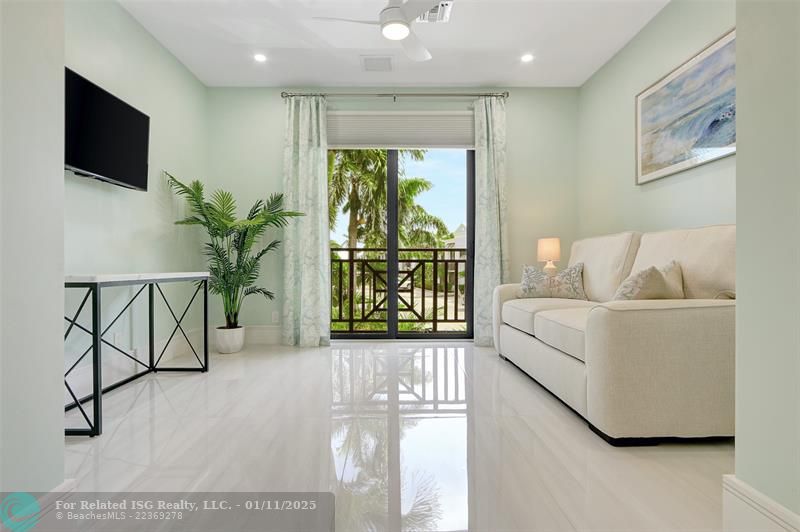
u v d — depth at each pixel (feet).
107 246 8.61
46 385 3.70
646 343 5.50
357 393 8.05
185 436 5.94
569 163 13.64
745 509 3.23
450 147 13.43
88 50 8.01
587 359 6.00
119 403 7.41
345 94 13.25
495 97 13.17
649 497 4.31
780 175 2.98
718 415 5.54
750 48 3.24
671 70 8.98
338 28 10.12
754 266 3.20
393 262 13.75
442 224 14.82
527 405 7.36
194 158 12.51
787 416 2.91
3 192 3.26
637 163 10.35
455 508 4.14
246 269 12.08
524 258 13.57
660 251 8.08
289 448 5.57
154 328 10.31
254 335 13.34
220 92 13.34
